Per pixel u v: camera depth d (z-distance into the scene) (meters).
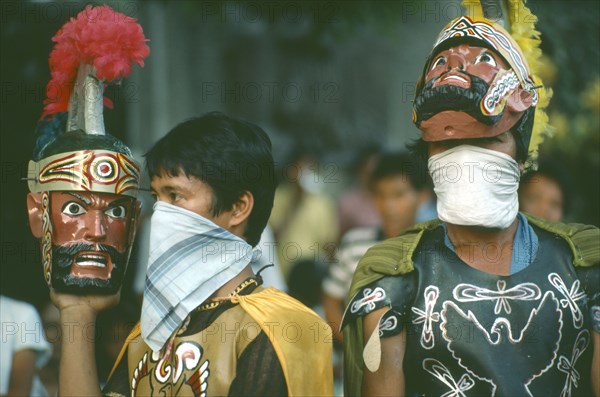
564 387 3.56
